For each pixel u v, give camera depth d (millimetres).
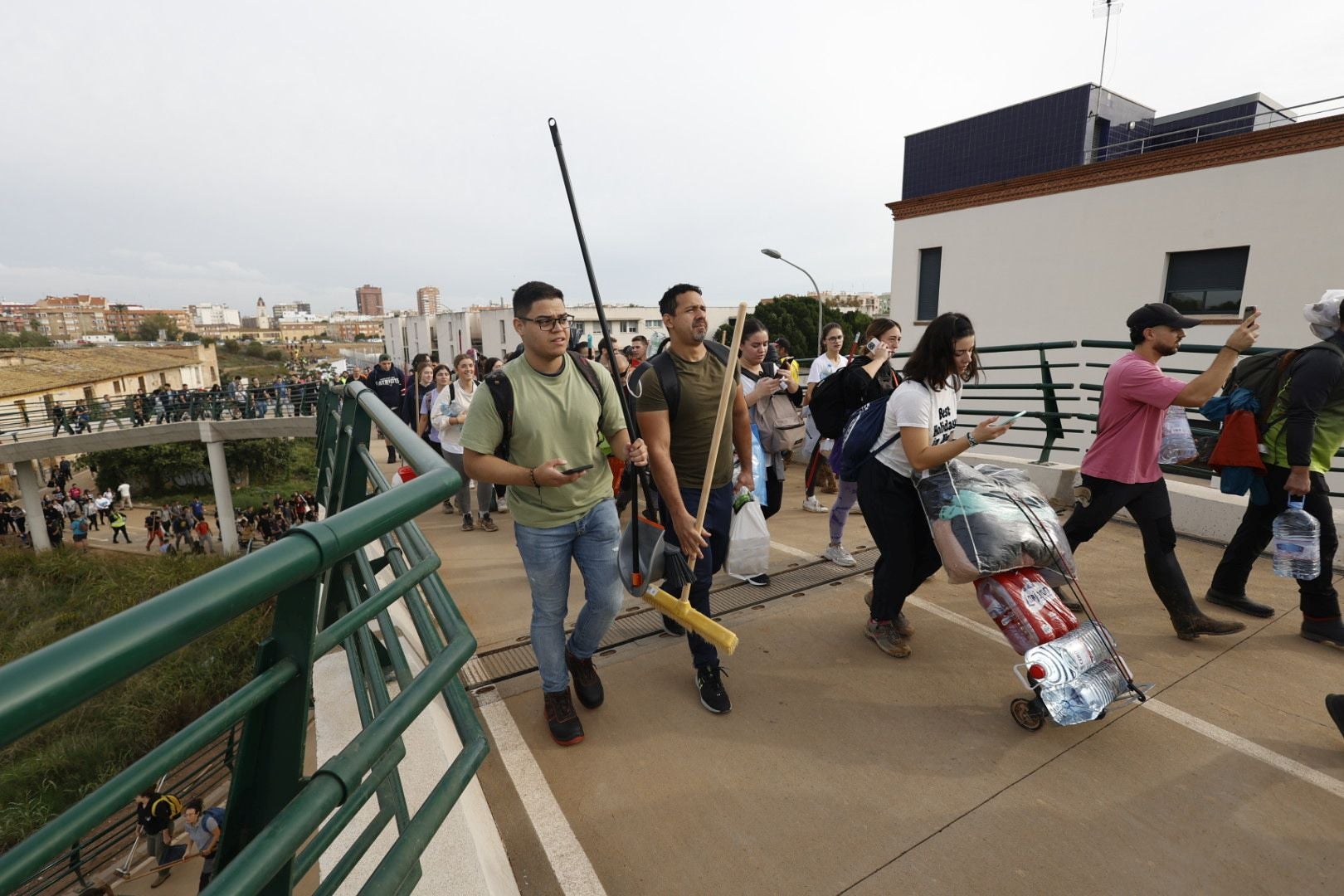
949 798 2289
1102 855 2045
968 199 15156
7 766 9461
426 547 1714
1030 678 2586
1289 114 10719
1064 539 2742
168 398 23734
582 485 2494
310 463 40469
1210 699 2811
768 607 3799
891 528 2994
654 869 2029
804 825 2186
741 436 3154
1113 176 12758
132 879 6480
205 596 750
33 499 22062
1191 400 2861
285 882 989
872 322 4285
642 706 2857
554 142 2363
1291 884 1934
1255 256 11125
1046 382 5402
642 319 65438
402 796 1524
